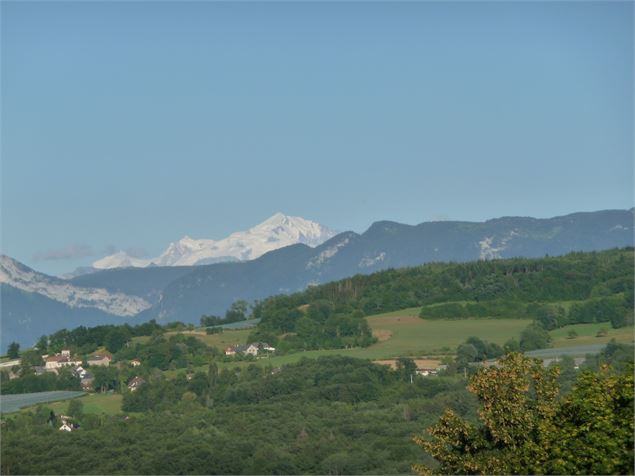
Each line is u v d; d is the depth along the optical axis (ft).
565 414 200.75
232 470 502.38
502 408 203.00
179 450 524.93
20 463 532.32
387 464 466.29
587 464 183.11
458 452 210.38
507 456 198.39
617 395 190.08
